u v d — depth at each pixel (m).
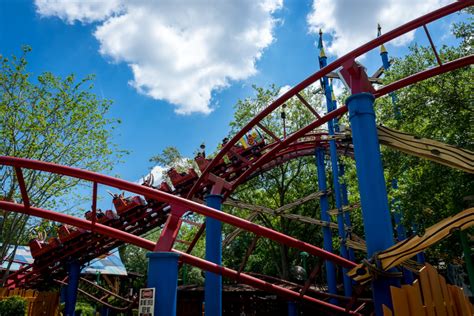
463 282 23.69
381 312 7.32
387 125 14.91
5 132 18.70
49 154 19.89
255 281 13.27
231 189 17.70
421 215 14.22
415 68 15.30
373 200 7.94
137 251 43.97
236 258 36.88
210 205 15.34
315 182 32.97
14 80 19.44
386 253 7.30
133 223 18.16
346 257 18.33
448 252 14.94
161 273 8.29
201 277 34.88
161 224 18.95
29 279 20.12
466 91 12.93
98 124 20.78
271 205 33.09
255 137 19.94
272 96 31.92
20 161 10.33
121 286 36.66
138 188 9.92
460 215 6.82
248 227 10.73
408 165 14.07
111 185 10.15
